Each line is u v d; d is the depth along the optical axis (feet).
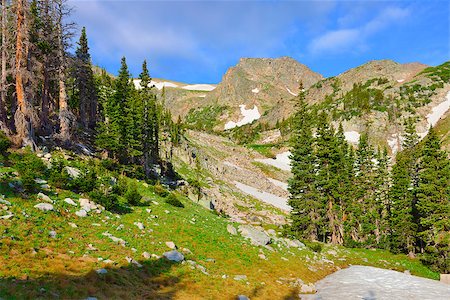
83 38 213.46
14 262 49.85
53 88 182.80
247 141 642.63
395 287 98.53
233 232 121.49
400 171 191.72
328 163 186.70
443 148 368.48
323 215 181.68
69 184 94.02
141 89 208.33
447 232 154.20
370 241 189.78
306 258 124.16
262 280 84.28
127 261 64.85
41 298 43.04
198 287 65.87
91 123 208.85
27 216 66.74
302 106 200.23
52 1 133.18
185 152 288.51
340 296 85.40
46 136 135.13
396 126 476.95
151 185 154.20
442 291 96.89
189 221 113.60
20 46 111.04
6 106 131.75
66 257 57.67
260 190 317.83
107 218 86.02
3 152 96.78
